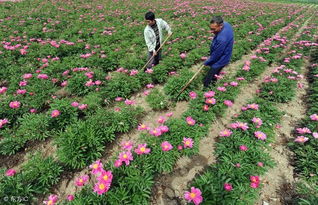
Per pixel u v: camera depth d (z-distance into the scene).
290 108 4.30
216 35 3.84
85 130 3.15
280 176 2.85
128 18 11.03
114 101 4.54
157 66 5.40
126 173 2.58
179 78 4.73
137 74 5.04
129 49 7.31
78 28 8.57
